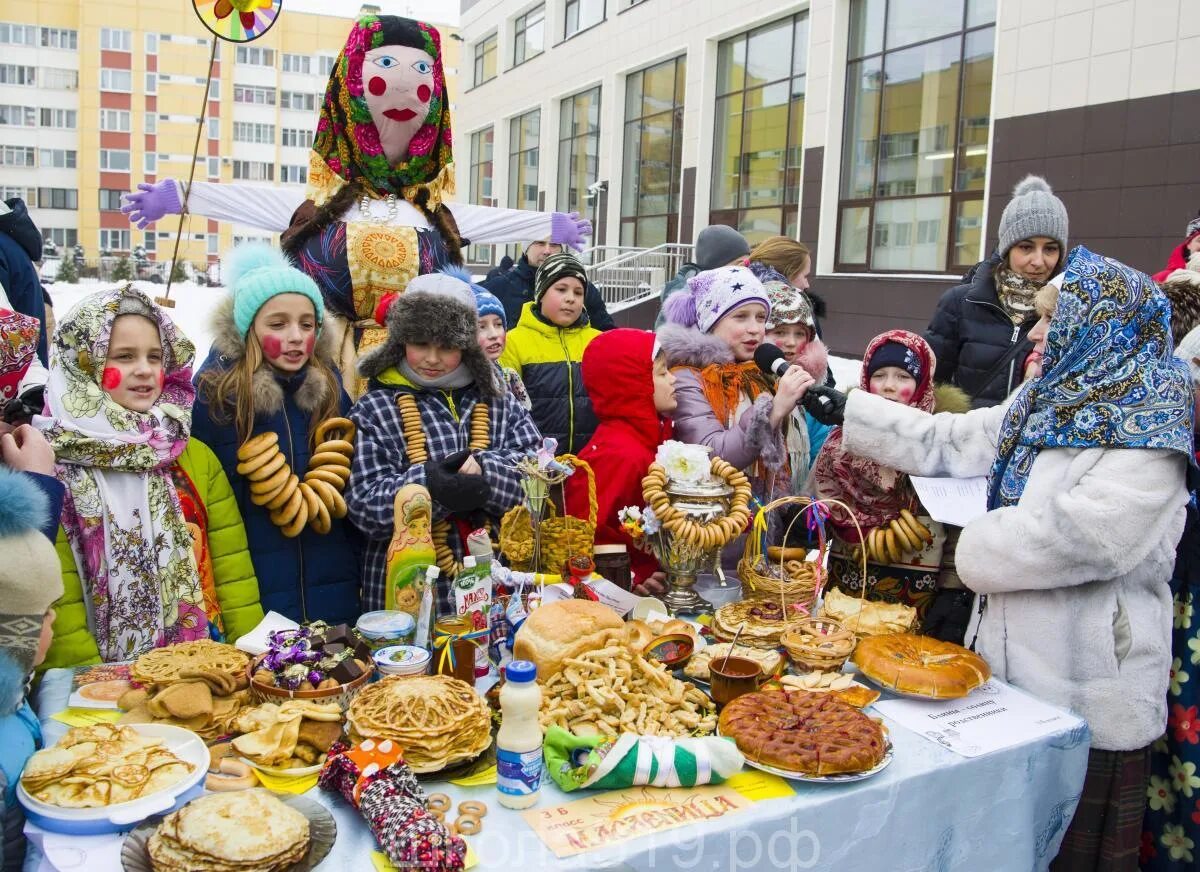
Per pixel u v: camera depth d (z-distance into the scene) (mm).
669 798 1447
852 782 1504
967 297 3504
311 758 1479
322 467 2082
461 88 24156
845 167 11695
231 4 2186
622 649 1691
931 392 2475
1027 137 9039
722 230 4418
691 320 2840
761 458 2420
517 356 3504
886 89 11070
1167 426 1790
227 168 37562
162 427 1896
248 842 1187
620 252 16906
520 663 1417
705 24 14133
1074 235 8664
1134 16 8109
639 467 2400
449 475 2025
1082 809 1969
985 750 1637
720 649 1944
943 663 1863
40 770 1320
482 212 3850
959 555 1967
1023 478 1941
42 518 1377
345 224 2861
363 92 2873
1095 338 1828
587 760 1435
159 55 36594
